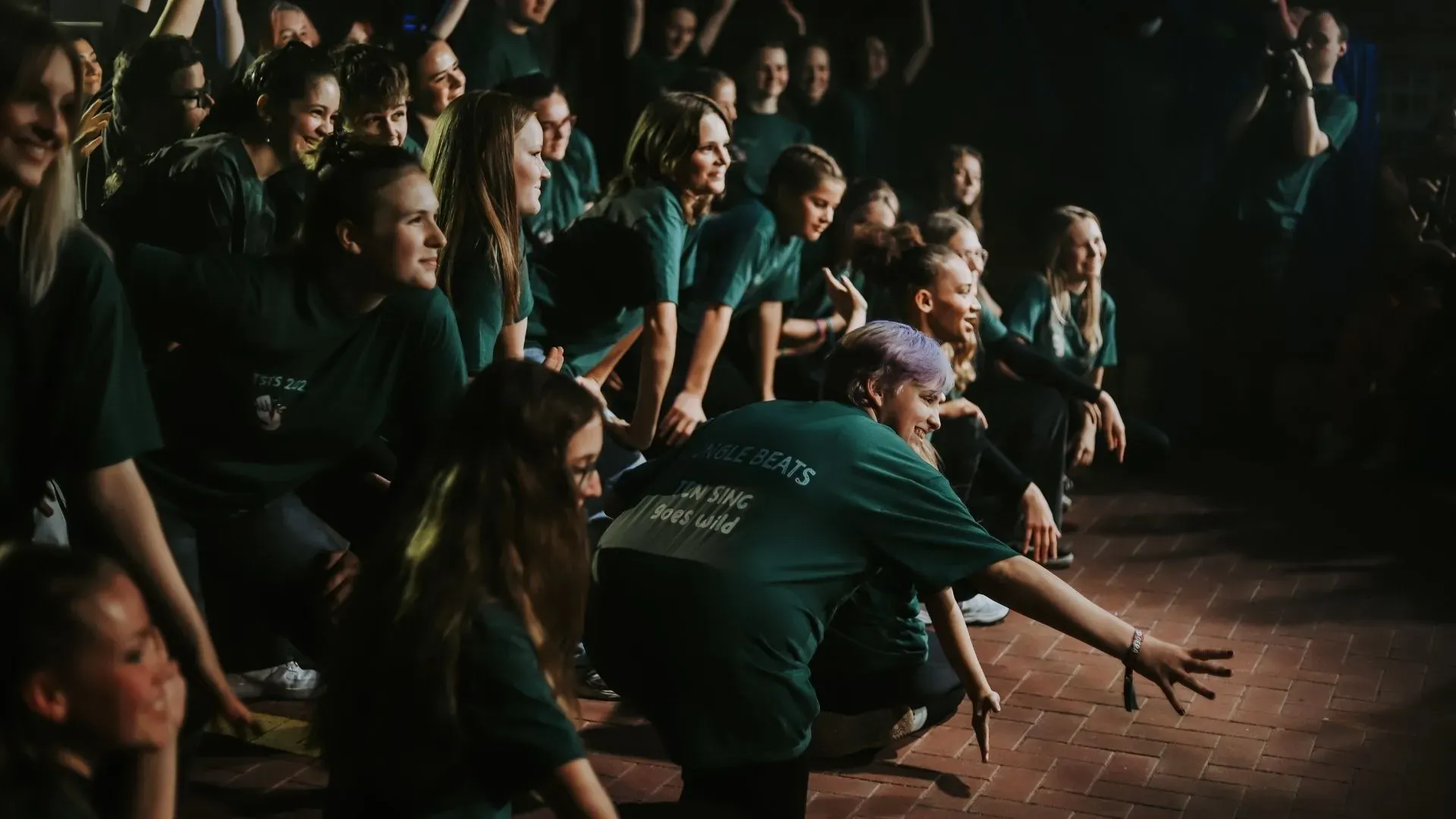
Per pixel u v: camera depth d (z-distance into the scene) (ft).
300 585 10.70
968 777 13.97
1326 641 18.16
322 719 7.64
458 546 7.37
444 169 13.30
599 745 14.38
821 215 18.83
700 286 18.10
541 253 16.94
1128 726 15.30
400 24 27.17
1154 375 30.81
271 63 14.47
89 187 16.56
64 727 6.50
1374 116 30.58
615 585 10.48
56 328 8.18
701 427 11.39
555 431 7.51
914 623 13.44
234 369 10.11
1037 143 35.63
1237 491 25.64
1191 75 33.24
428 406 10.68
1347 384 28.02
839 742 13.84
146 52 15.92
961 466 16.29
